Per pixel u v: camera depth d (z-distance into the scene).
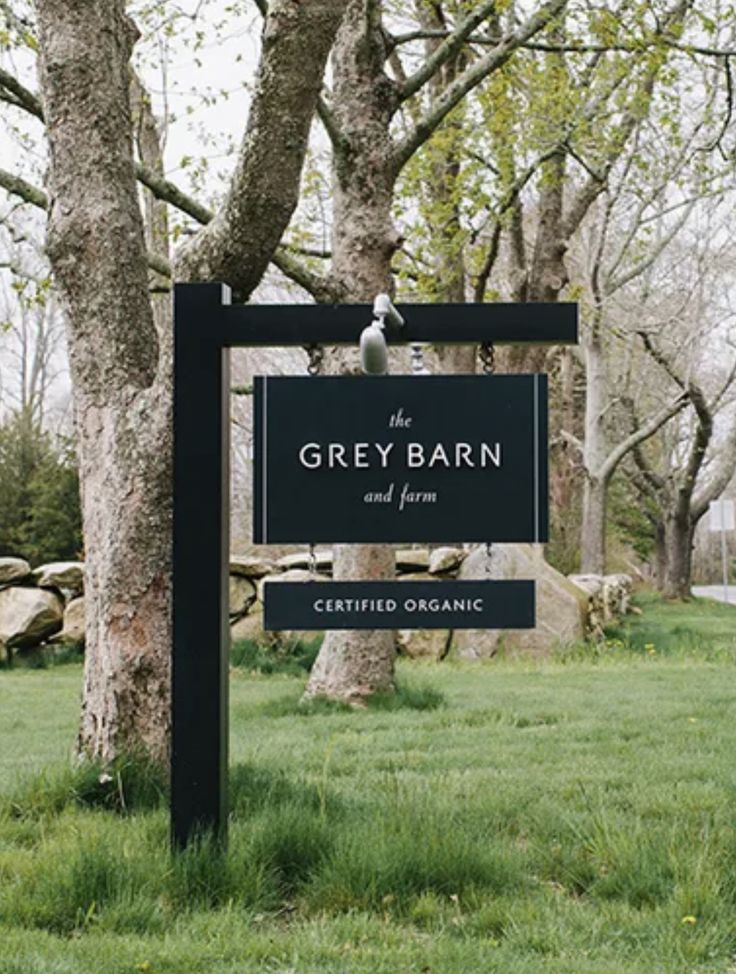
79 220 7.51
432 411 5.87
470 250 20.95
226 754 5.94
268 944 4.84
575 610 18.78
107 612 7.37
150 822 6.34
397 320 5.87
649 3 13.72
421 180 18.38
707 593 48.16
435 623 5.84
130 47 7.80
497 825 6.60
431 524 5.85
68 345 7.63
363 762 8.75
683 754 9.12
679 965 4.59
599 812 6.63
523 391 5.85
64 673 17.27
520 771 8.42
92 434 7.49
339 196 12.44
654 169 24.38
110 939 4.88
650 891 5.43
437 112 12.39
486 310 5.89
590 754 9.14
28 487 31.92
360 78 12.38
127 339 7.51
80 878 5.36
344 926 5.05
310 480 5.88
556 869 5.86
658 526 40.47
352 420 5.88
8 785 7.44
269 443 5.90
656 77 15.85
